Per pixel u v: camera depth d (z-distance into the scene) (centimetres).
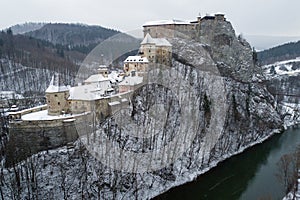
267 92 10544
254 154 6875
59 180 4316
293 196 4281
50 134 4650
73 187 4316
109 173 4616
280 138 8188
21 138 4591
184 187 5147
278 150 7138
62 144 4716
